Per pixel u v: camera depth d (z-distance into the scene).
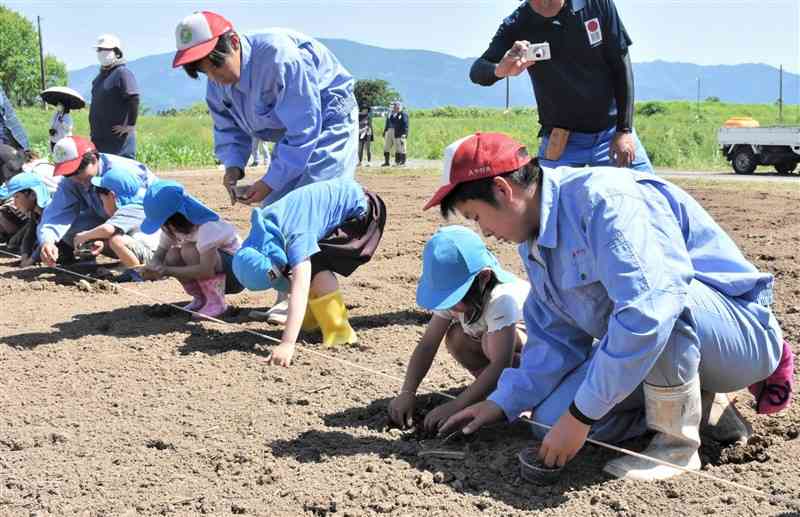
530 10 4.91
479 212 2.96
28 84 121.38
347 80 5.57
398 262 7.58
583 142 5.07
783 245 7.63
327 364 4.62
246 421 3.84
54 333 5.30
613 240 2.81
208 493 3.14
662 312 2.75
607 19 4.81
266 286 4.57
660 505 2.91
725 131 21.97
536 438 3.50
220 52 5.05
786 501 2.90
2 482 3.27
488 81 5.09
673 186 3.19
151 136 34.62
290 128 5.23
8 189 7.55
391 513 2.94
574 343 3.37
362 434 3.67
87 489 3.20
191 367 4.60
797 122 63.16
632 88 4.93
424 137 41.62
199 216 5.58
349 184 5.04
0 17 117.94
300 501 3.05
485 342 3.68
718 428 3.43
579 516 2.87
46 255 6.80
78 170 6.83
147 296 6.29
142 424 3.82
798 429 3.52
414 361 3.84
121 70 8.61
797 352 4.58
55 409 4.02
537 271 3.16
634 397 3.30
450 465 3.30
